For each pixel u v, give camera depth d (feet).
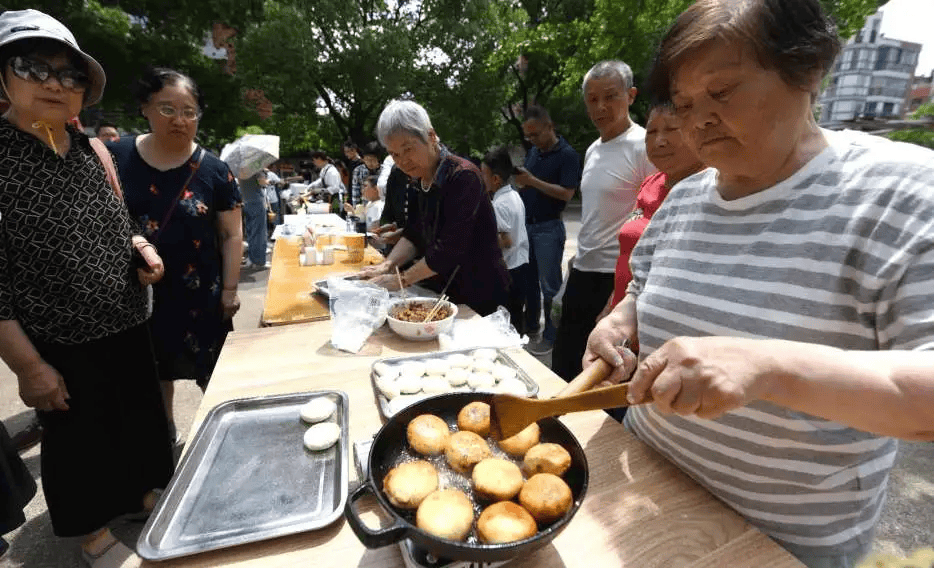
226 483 2.84
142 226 6.48
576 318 8.57
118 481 5.44
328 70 45.24
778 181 2.63
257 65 41.86
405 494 2.26
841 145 2.49
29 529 6.28
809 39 2.02
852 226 2.26
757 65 2.09
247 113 45.98
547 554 2.39
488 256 7.23
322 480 2.89
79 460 5.01
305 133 63.52
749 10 2.03
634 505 2.72
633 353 3.29
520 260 11.34
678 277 3.11
